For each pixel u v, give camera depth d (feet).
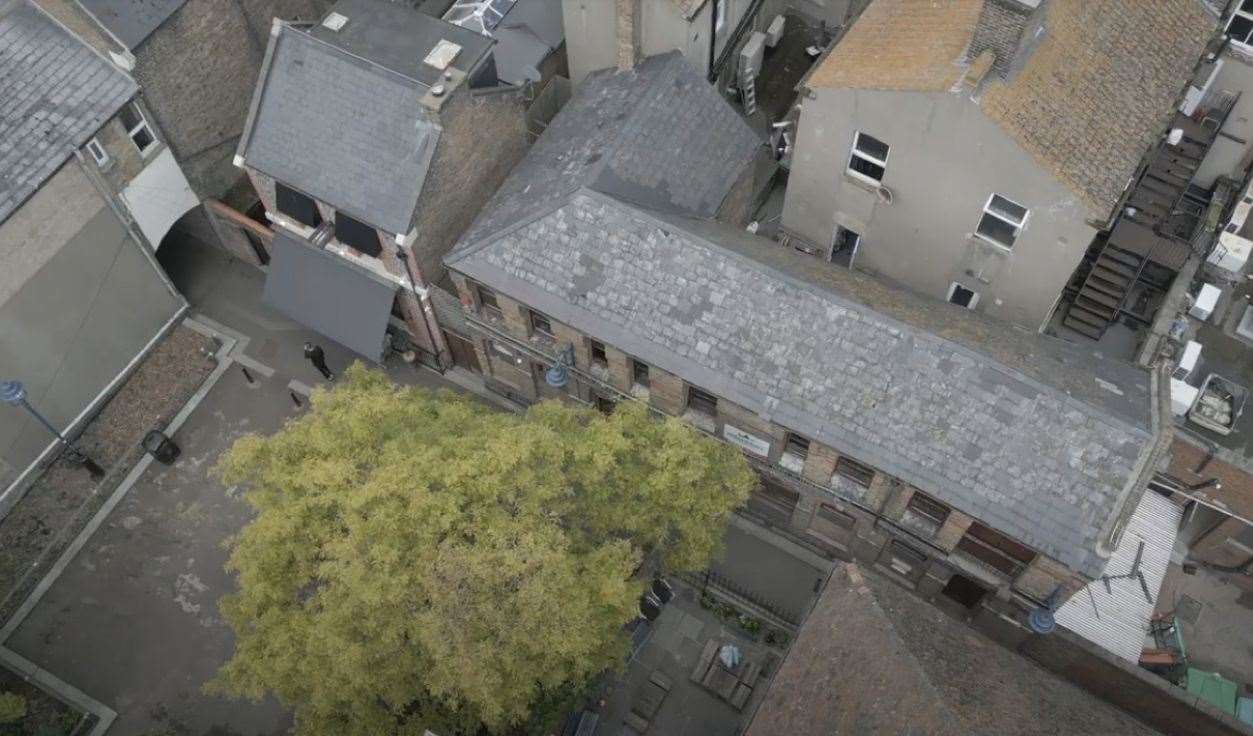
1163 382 78.13
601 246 86.07
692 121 95.81
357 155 92.32
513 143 100.48
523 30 117.60
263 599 71.46
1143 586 82.99
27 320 96.94
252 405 111.45
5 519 102.94
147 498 104.99
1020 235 86.33
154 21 96.12
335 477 71.87
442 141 89.45
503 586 67.26
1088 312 95.25
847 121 86.94
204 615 98.17
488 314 98.84
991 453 75.36
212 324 116.67
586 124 96.84
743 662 92.99
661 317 84.64
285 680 70.79
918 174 87.25
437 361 113.39
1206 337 91.71
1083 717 66.64
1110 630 84.69
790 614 97.25
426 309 103.09
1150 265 91.97
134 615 98.27
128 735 91.76
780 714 67.92
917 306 84.79
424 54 91.71
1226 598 98.07
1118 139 80.94
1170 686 78.69
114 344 108.78
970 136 80.07
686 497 77.05
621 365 90.74
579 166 90.89
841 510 91.25
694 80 96.84
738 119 98.89
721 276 82.74
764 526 103.09
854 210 96.63
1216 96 95.76
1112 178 79.82
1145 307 94.32
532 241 88.38
